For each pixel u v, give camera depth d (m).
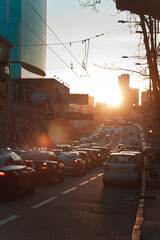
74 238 7.69
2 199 13.82
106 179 20.62
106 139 156.75
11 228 8.56
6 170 13.20
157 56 20.56
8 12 133.38
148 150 69.25
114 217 10.42
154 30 20.53
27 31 138.00
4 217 9.98
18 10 132.12
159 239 7.35
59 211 11.19
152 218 10.12
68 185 20.27
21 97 90.06
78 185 20.47
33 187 15.88
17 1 132.00
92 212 11.19
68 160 28.28
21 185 14.29
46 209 11.52
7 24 133.62
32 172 15.72
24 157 20.48
